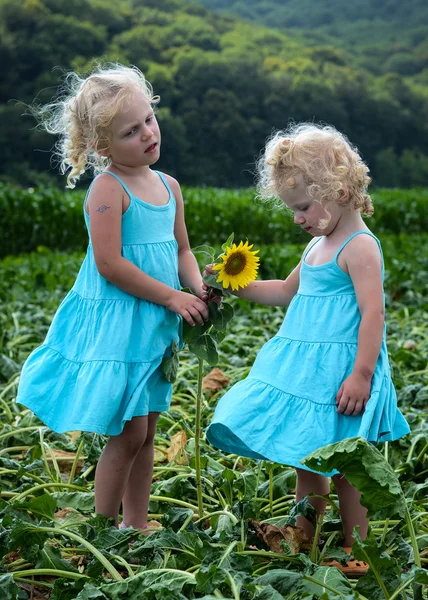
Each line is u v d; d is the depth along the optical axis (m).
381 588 2.08
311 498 2.61
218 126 56.19
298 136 2.62
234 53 65.88
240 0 123.62
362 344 2.47
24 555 2.36
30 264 9.24
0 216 14.36
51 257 10.25
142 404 2.54
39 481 3.14
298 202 2.59
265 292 2.87
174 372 2.65
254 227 15.93
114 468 2.60
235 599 1.94
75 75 2.87
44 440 3.64
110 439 2.62
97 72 2.75
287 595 2.08
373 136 63.31
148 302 2.63
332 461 2.14
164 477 3.28
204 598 1.92
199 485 2.73
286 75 60.94
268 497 3.00
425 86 78.44
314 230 2.61
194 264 2.90
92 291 2.67
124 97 2.58
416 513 2.69
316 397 2.49
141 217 2.66
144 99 2.64
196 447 2.70
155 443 3.65
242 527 2.41
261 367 2.61
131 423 2.58
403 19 114.56
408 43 102.81
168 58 63.78
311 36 108.06
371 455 2.12
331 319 2.55
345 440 2.14
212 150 56.41
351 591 2.09
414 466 3.28
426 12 113.94
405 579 2.07
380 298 2.52
